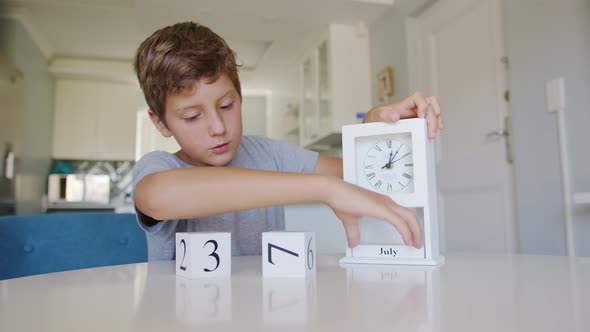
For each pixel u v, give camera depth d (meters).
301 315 0.29
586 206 1.60
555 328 0.25
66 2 3.26
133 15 3.50
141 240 1.04
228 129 0.72
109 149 4.76
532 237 1.85
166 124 0.75
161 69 0.68
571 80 1.67
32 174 3.95
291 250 0.50
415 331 0.25
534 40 1.84
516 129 1.94
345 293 0.38
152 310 0.32
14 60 3.40
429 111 0.70
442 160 2.52
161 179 0.62
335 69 3.28
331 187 0.59
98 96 4.79
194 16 3.06
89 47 4.21
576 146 1.65
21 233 0.87
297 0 2.88
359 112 3.30
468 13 2.34
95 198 4.50
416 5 2.71
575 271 0.51
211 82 0.67
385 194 0.64
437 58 2.62
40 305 0.34
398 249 0.63
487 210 2.16
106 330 0.26
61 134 4.66
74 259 0.93
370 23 3.30
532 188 1.85
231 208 0.60
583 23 1.62
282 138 4.64
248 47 3.97
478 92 2.25
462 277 0.47
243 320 0.28
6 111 3.15
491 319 0.28
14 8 3.36
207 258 0.51
